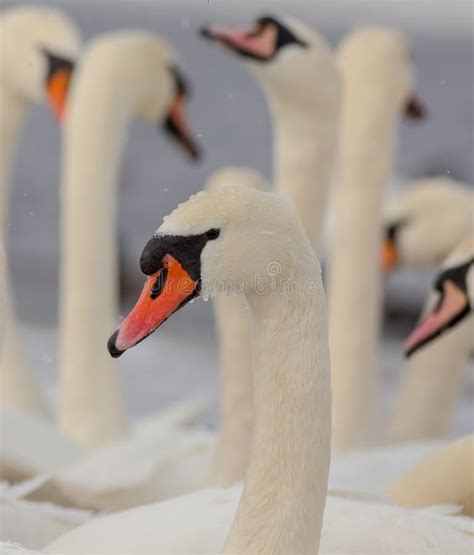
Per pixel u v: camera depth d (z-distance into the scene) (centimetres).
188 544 609
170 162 3291
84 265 1345
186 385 1634
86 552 621
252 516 573
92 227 1352
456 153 3444
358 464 911
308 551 574
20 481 943
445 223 1592
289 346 568
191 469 932
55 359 1755
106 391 1323
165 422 1363
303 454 571
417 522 631
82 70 1382
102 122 1358
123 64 1370
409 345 900
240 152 3591
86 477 896
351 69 1358
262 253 556
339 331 1296
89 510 889
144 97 1384
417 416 1360
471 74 5678
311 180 1091
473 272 901
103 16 7694
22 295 2112
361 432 1254
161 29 7038
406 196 1630
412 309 2031
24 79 1417
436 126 3956
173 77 1400
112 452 942
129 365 1706
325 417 573
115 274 1380
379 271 1329
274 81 1074
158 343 1816
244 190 559
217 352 1797
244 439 934
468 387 1589
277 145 1102
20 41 1422
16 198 2886
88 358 1326
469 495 763
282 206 561
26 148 3525
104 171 1359
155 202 2866
